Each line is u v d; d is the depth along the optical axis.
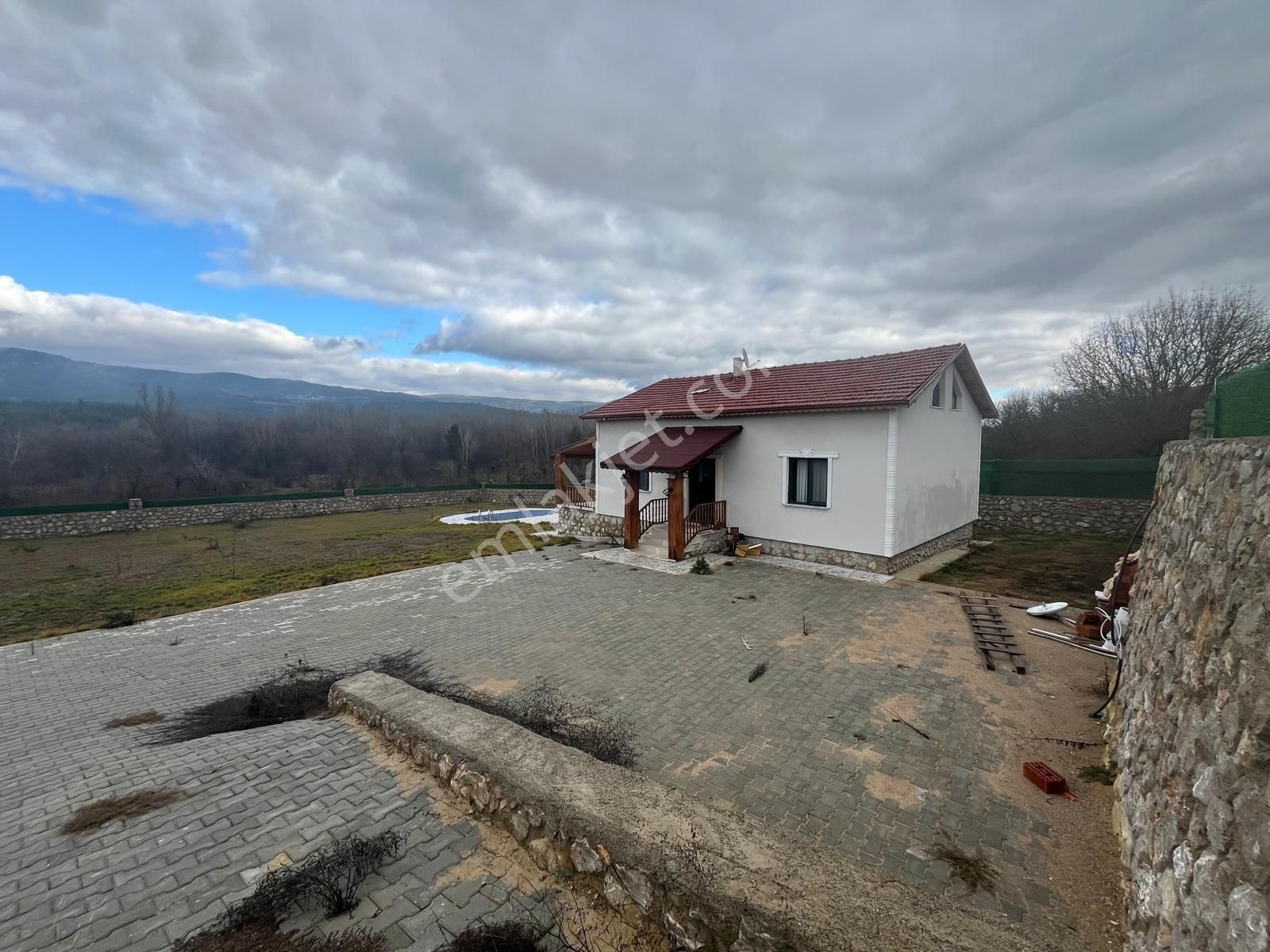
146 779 4.87
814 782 4.83
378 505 30.39
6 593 13.43
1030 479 18.45
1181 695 3.06
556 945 2.94
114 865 3.67
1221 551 2.88
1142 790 3.44
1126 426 21.97
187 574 15.23
